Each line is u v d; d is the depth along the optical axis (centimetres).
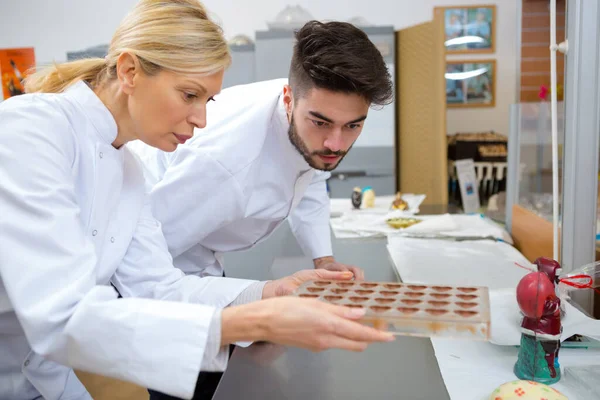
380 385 85
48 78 97
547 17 196
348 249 175
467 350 96
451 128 466
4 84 457
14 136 79
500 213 270
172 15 83
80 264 77
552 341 83
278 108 127
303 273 104
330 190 395
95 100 93
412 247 167
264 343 100
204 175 122
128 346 72
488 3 443
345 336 70
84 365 75
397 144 408
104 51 415
